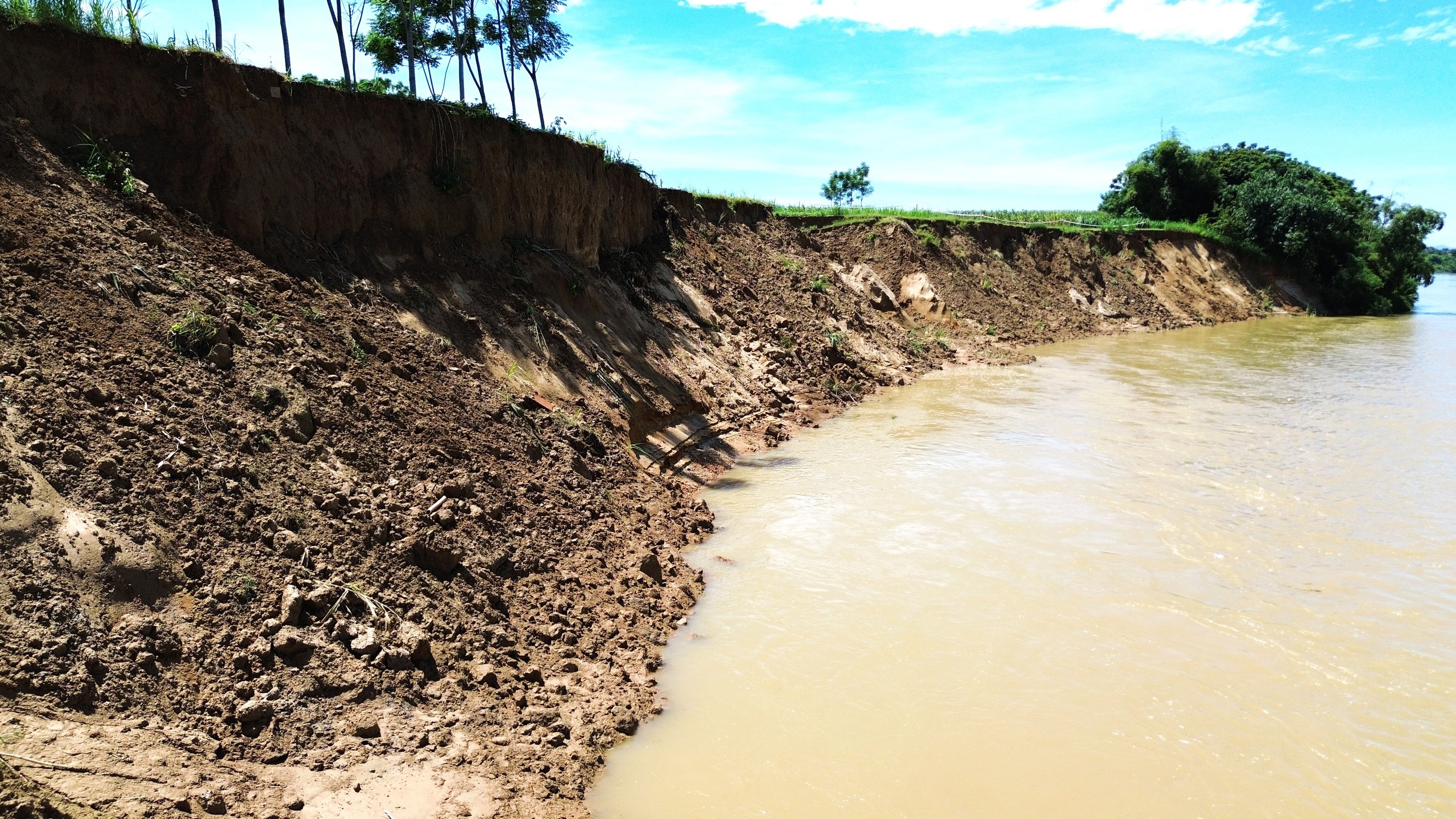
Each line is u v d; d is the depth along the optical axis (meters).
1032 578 9.14
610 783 5.89
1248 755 6.25
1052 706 6.81
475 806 5.31
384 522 7.40
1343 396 18.97
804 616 8.32
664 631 7.99
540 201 14.59
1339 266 43.84
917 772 6.02
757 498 11.89
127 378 7.00
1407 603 8.62
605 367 13.35
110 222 8.48
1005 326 28.88
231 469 6.85
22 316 6.82
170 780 4.60
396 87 14.00
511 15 16.64
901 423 16.56
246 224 9.94
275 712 5.46
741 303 20.52
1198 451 14.17
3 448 5.70
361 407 8.67
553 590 8.00
